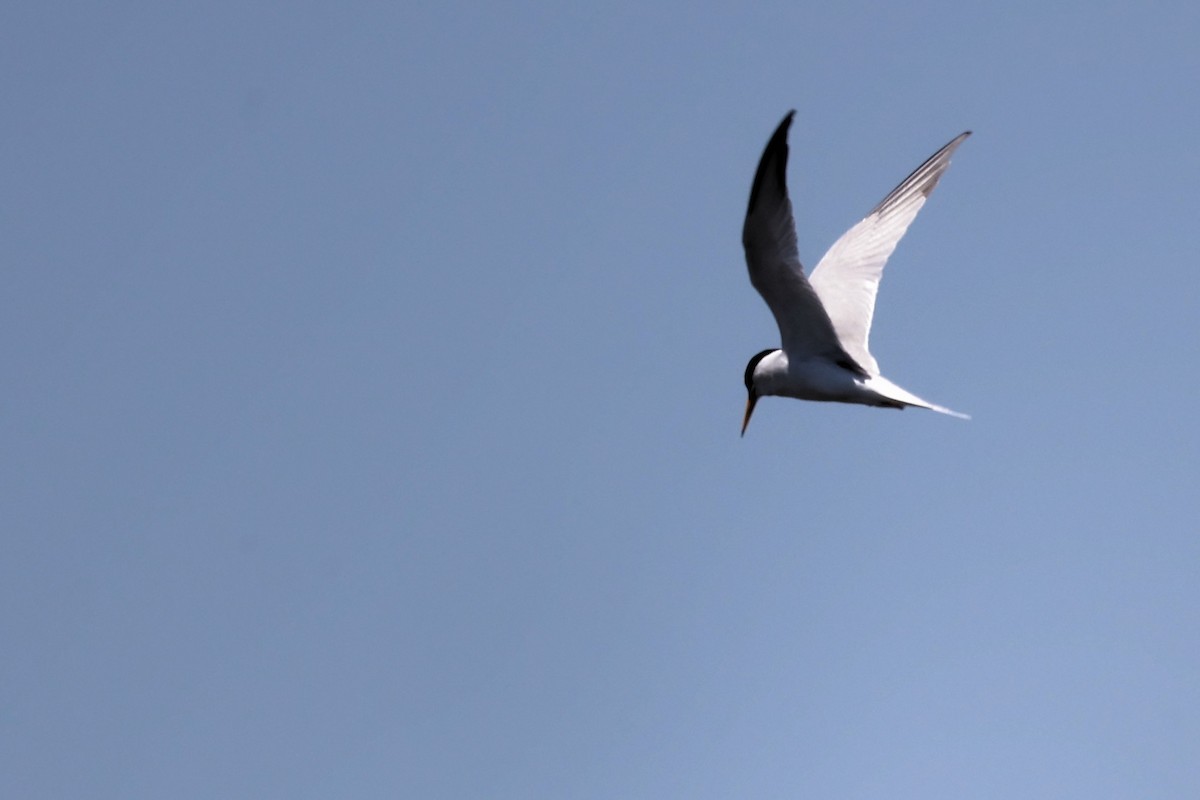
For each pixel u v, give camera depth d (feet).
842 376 50.42
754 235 46.57
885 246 55.11
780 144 43.96
